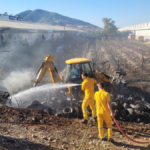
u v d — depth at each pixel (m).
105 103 4.80
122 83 10.49
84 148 4.39
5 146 4.04
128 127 6.04
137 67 18.14
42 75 9.45
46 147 4.29
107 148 4.47
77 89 8.95
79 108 7.11
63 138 4.87
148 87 11.96
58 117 6.66
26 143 4.34
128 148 4.52
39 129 5.35
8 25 32.56
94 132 5.44
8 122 5.72
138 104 7.59
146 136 5.36
